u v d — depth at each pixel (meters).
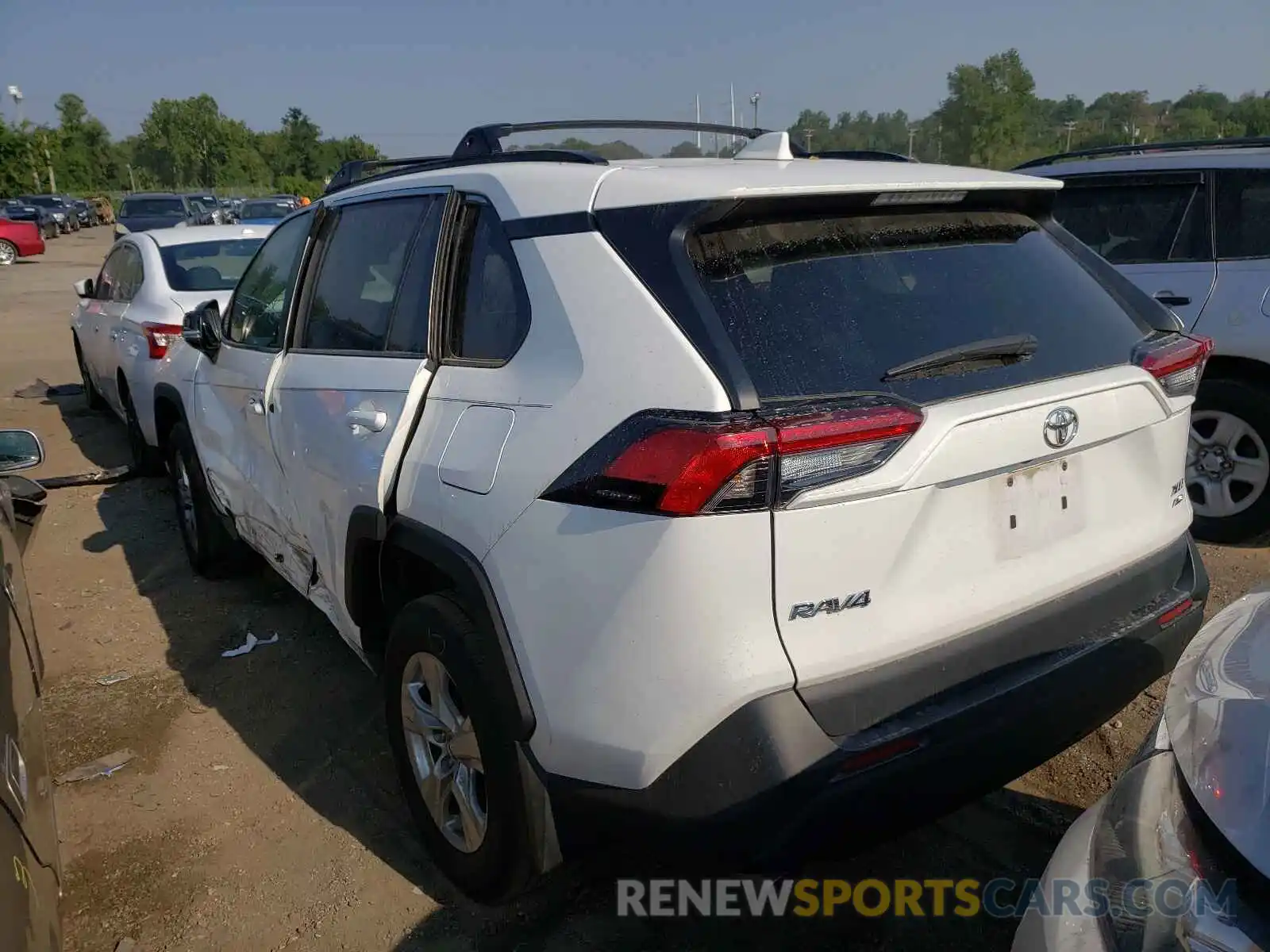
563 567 2.09
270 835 3.00
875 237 2.30
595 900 2.66
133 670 4.07
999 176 2.56
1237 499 4.77
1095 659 2.30
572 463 2.08
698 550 1.88
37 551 5.46
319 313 3.39
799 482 1.88
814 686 1.96
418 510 2.55
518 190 2.50
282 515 3.58
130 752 3.47
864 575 1.97
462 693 2.36
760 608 1.91
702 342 1.98
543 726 2.18
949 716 2.05
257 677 3.98
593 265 2.20
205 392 4.36
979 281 2.39
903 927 2.53
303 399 3.27
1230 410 4.70
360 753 3.42
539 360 2.28
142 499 6.36
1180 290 4.82
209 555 4.82
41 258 28.36
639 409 1.99
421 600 2.58
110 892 2.78
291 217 4.01
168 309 6.14
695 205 2.09
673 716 1.95
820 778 1.91
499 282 2.48
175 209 28.98
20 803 1.94
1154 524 2.56
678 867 2.08
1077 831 1.78
